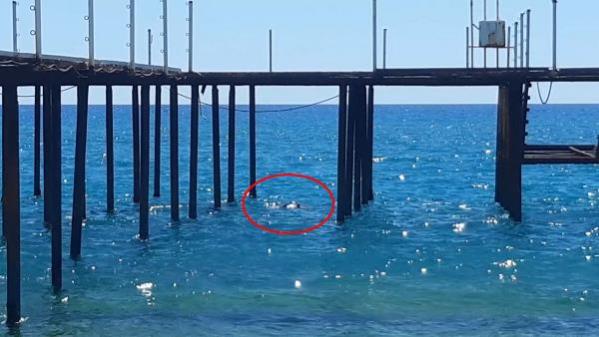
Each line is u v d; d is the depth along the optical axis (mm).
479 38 29875
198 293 20703
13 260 17453
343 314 19094
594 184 45875
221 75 29109
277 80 28859
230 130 35312
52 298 20000
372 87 34062
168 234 28562
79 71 20000
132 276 22344
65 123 149875
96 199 37594
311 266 23922
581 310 19469
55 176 20641
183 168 55844
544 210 35031
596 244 27219
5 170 17016
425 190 43500
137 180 35219
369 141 34812
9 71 16500
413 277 22625
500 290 21250
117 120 166250
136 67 25203
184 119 157500
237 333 17609
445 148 82750
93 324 18062
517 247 26719
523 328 18094
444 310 19453
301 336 17438
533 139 101938
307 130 124938
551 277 22672
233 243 27188
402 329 17969
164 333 17531
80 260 24109
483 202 37781
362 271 23328
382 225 30688
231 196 35688
